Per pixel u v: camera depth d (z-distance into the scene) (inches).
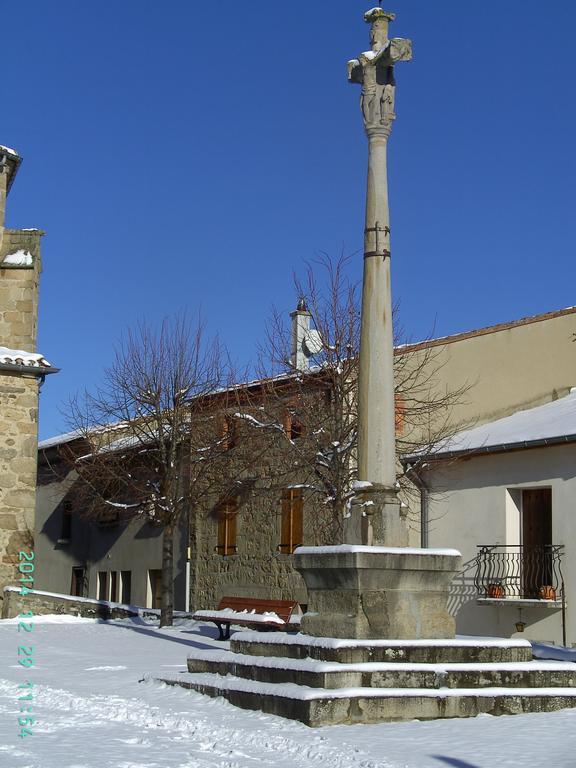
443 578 467.8
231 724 401.1
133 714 419.5
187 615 1056.2
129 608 1056.8
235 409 1034.1
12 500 1010.1
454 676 437.1
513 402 1063.0
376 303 490.3
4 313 1069.8
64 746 352.2
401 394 1011.9
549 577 856.3
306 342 1067.9
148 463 1162.0
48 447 1584.6
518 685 447.8
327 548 465.4
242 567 1164.5
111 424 1194.6
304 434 951.0
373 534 473.1
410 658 443.2
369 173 501.7
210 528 1230.9
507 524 892.6
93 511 1352.1
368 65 508.7
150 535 1378.0
